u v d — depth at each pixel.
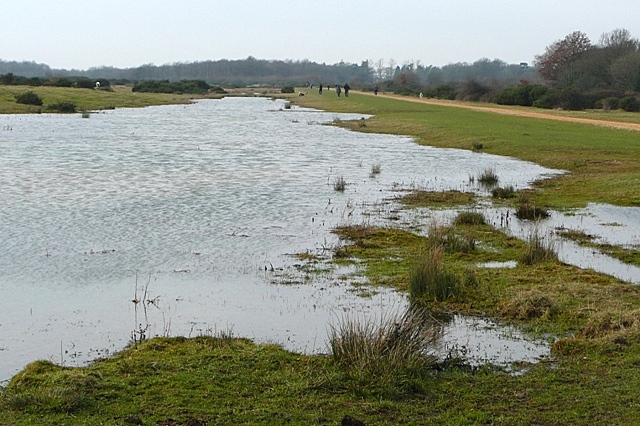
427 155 33.38
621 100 68.69
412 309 11.04
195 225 17.25
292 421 7.02
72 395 7.40
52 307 11.23
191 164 28.62
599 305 11.09
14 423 6.84
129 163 28.48
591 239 16.14
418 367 8.29
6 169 25.81
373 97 97.44
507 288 12.16
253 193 22.03
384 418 7.16
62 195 20.81
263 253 14.75
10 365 8.82
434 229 15.73
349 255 14.62
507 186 23.64
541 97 75.56
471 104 80.44
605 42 105.00
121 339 9.80
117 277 12.92
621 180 24.14
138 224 17.20
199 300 11.64
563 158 30.55
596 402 7.54
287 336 9.90
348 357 8.42
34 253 14.42
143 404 7.36
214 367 8.42
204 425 6.88
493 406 7.48
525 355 9.14
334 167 28.78
